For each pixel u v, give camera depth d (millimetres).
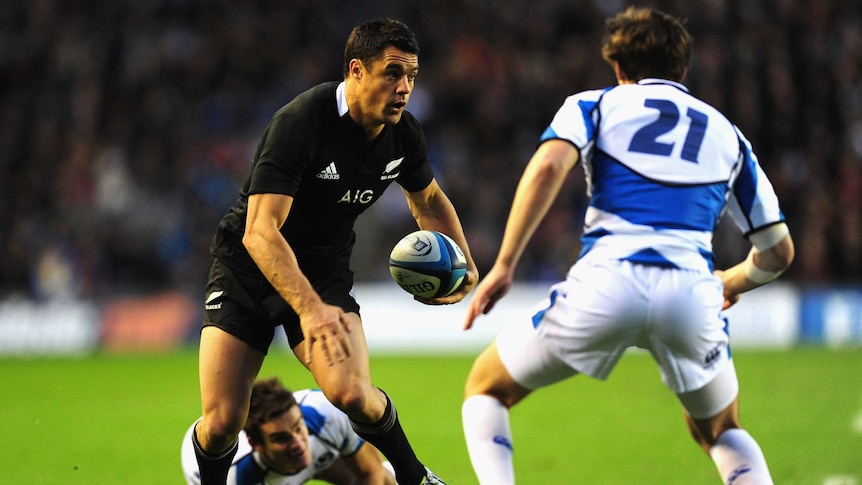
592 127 14734
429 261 15328
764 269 15852
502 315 59500
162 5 74562
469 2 75438
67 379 45219
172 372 47812
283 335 57281
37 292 60031
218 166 65938
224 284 15828
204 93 70750
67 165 65625
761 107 69812
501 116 69562
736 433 15180
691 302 14227
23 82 72188
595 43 74000
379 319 59438
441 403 36312
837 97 71625
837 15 74875
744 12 73438
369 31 14805
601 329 14281
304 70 72125
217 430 15156
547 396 37938
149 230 62031
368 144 15469
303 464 16641
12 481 23469
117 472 24656
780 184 64875
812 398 35219
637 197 14523
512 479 14773
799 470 22766
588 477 22906
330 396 14742
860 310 58969
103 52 72688
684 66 15656
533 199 14078
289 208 14703
